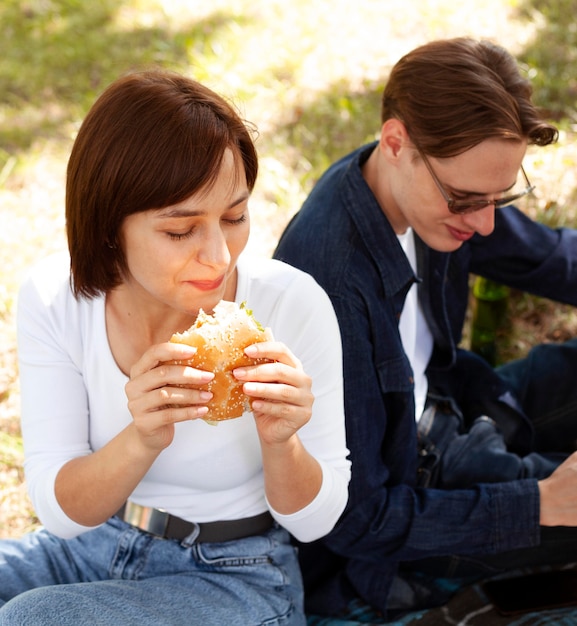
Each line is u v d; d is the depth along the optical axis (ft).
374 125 15.21
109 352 6.47
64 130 16.22
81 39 19.02
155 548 6.94
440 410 8.93
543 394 9.48
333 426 6.82
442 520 7.64
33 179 14.85
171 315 6.37
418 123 6.90
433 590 8.38
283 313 6.58
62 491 6.34
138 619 6.17
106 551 7.06
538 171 13.50
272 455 6.21
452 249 7.50
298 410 5.72
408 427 7.80
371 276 7.46
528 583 8.36
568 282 9.18
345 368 7.35
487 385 9.25
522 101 6.90
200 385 5.58
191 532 6.89
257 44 17.85
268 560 7.04
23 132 16.21
